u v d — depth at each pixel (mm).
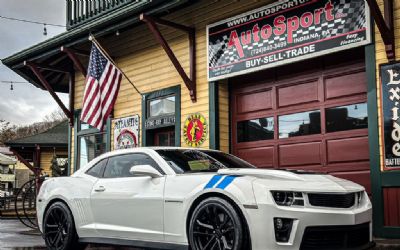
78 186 7410
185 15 11570
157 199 6270
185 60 11586
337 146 9250
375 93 8109
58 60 14570
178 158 6738
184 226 5941
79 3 13898
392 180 7746
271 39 9711
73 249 7473
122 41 13242
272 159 10320
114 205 6801
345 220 5480
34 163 28594
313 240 5348
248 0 10297
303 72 9945
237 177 5652
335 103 9359
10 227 12984
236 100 11070
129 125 12836
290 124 10078
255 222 5277
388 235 7703
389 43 7914
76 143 14586
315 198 5461
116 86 11836
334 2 8758
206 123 10945
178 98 11602
